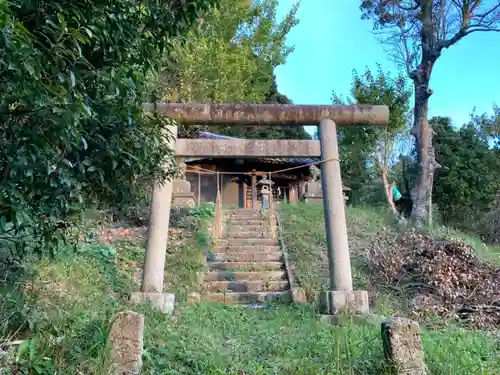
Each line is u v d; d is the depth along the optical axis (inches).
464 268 377.4
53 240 151.3
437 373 180.1
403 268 388.2
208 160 852.0
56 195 141.9
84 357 158.2
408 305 342.6
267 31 991.0
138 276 369.1
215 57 731.4
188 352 188.4
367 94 868.6
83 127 145.3
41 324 169.2
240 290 394.0
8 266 185.9
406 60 703.1
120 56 149.7
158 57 168.7
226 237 507.5
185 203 571.5
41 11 127.4
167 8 160.1
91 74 140.1
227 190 872.9
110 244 427.8
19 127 125.7
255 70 937.5
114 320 160.2
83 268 322.7
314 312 301.7
